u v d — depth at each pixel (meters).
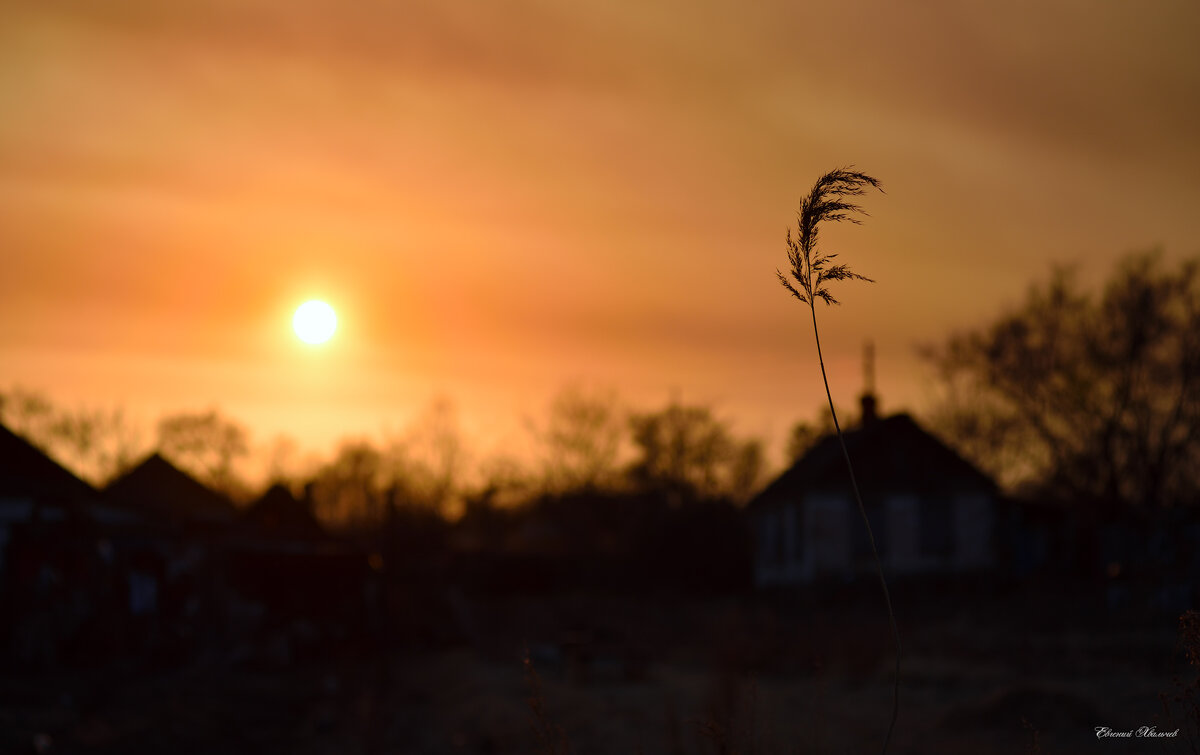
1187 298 35.19
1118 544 34.38
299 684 21.69
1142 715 11.46
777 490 44.66
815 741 7.11
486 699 17.47
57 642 22.75
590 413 60.31
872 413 44.00
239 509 55.38
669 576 46.06
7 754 12.81
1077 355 36.25
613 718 13.98
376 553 33.88
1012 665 17.77
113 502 28.94
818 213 4.43
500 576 44.66
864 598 33.88
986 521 39.19
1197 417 34.41
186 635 25.55
